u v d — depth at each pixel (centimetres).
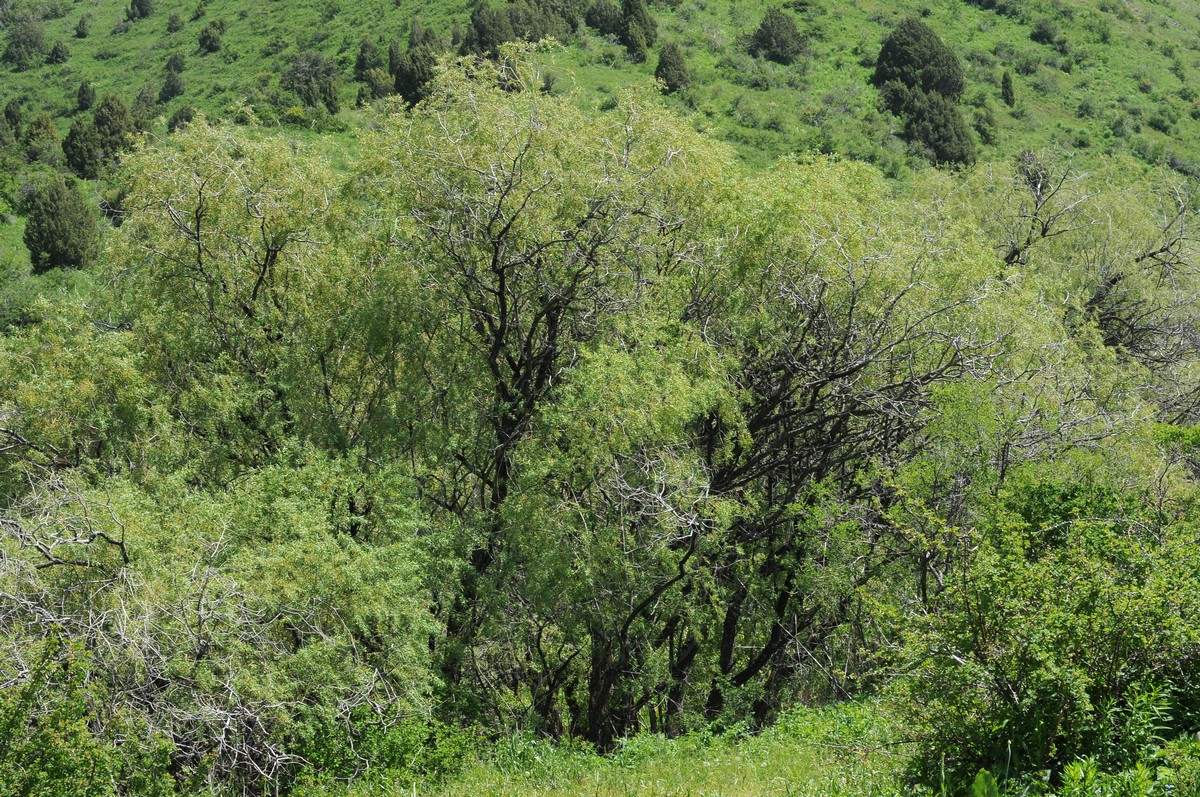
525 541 1816
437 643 1991
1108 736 750
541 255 1983
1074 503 1585
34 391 2052
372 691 1645
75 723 1173
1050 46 9306
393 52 8825
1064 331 2311
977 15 9731
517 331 2075
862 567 1878
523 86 2152
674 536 1811
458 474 2273
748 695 2097
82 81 9912
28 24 11281
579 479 1825
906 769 822
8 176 6719
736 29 8956
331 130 7525
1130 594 787
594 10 8825
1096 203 3369
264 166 2278
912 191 3603
